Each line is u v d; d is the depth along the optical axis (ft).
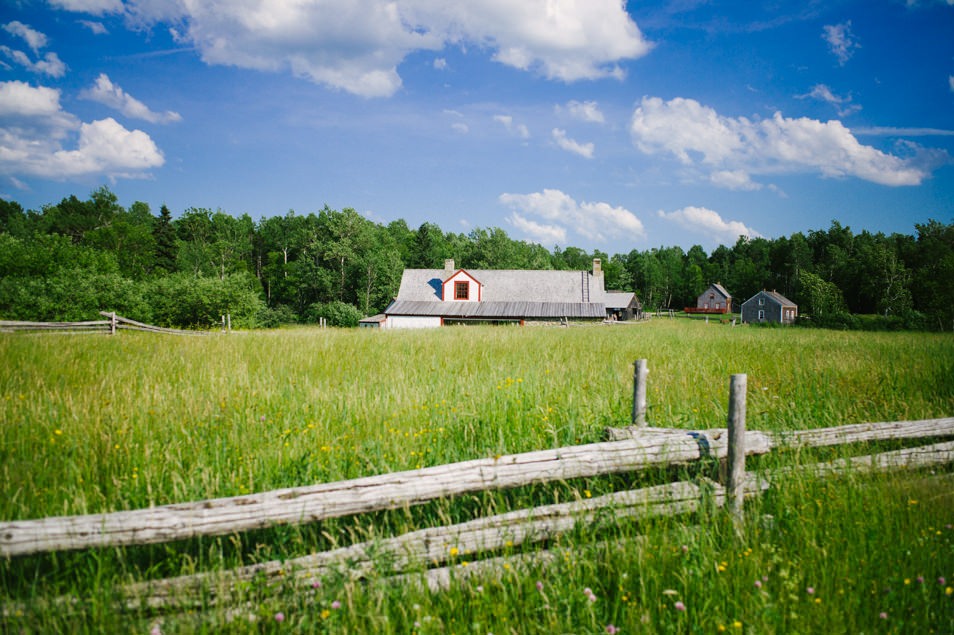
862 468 13.39
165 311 92.22
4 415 15.92
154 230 234.38
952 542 10.77
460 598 8.79
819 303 202.59
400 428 16.43
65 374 23.54
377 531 10.44
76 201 282.36
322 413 17.90
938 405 20.84
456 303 137.80
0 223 275.39
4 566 8.45
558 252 448.65
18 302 75.20
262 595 8.52
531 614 8.57
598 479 12.41
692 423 17.21
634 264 422.00
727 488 11.96
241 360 29.86
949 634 8.43
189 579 8.47
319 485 9.48
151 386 21.56
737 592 8.95
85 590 8.43
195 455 13.69
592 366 29.91
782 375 27.17
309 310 213.66
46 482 11.85
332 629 7.82
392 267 218.59
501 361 30.83
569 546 10.06
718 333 70.13
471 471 10.44
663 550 9.86
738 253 452.76
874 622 8.71
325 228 260.01
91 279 81.00
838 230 361.51
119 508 11.04
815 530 10.87
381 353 34.91
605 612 8.80
